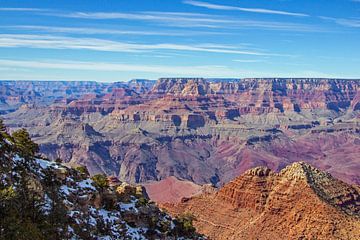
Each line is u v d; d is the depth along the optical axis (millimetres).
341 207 122250
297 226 119375
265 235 123875
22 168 49219
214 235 133875
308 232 115375
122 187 66000
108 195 59062
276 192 134500
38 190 47656
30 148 57656
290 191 130625
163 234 61438
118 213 58812
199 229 138375
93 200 55844
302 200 125062
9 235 37250
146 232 59719
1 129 56219
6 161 47875
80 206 53344
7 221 37688
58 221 46906
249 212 137500
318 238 111812
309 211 120438
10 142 52812
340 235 109875
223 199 149625
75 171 58875
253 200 138875
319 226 114688
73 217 49938
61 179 54531
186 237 65000
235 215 139375
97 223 53375
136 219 60281
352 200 127688
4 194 39844
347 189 131625
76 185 55812
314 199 122812
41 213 44156
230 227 135125
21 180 46594
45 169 54031
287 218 124375
